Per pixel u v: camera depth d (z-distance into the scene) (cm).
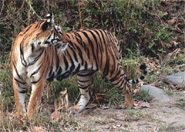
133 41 2028
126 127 1321
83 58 1397
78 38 1399
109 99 1538
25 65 1257
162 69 1912
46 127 1262
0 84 1546
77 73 1470
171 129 1304
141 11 2134
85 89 1484
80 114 1430
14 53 1272
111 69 1459
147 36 2052
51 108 1448
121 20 2041
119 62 1489
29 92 1525
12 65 1291
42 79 1284
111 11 2027
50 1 2006
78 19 2009
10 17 1919
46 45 1251
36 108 1275
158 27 2130
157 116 1422
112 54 1460
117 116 1410
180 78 1795
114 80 1475
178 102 1577
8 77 1558
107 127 1302
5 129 1209
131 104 1509
